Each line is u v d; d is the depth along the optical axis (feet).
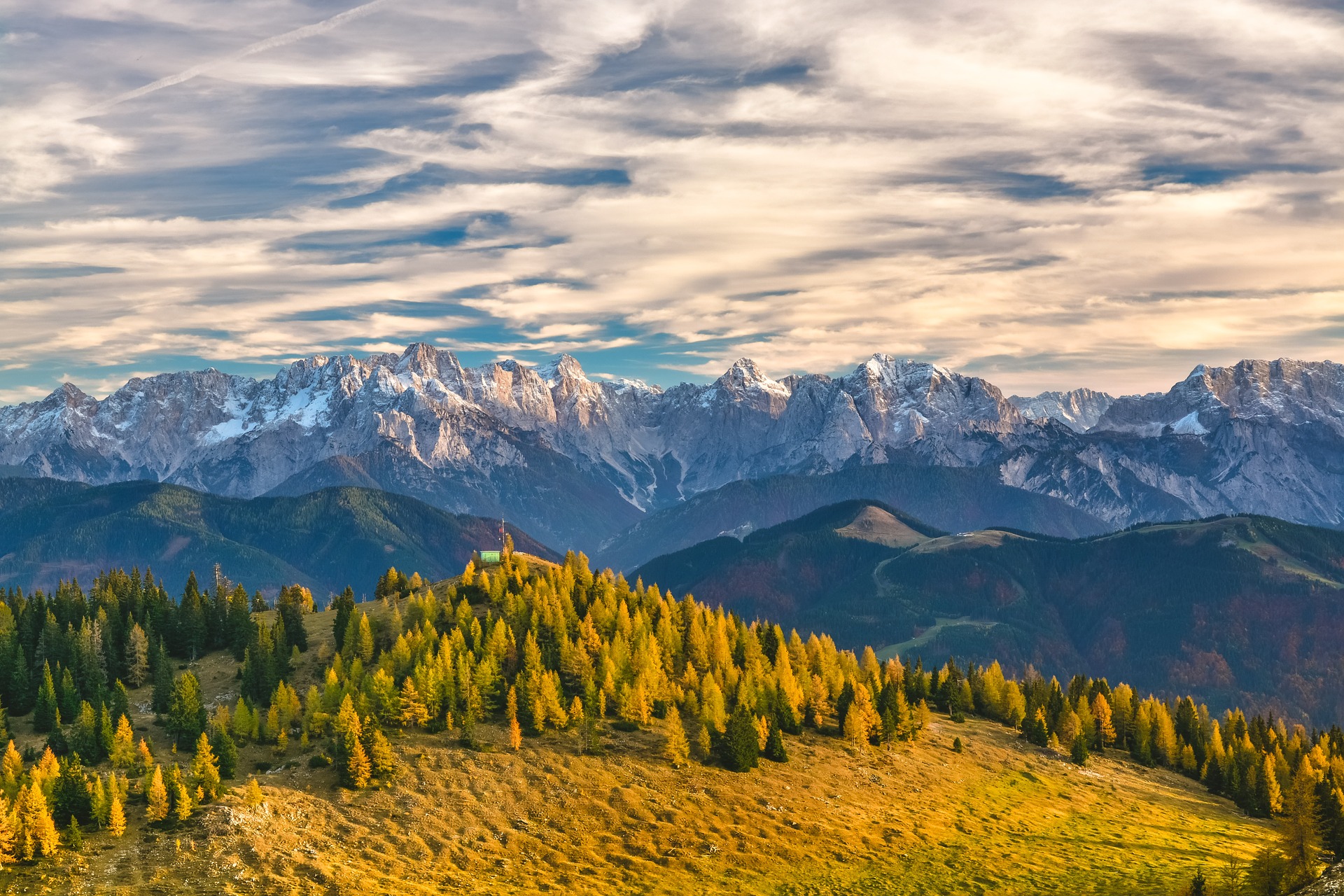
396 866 507.71
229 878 473.26
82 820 511.40
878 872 553.64
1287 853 496.64
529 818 567.18
